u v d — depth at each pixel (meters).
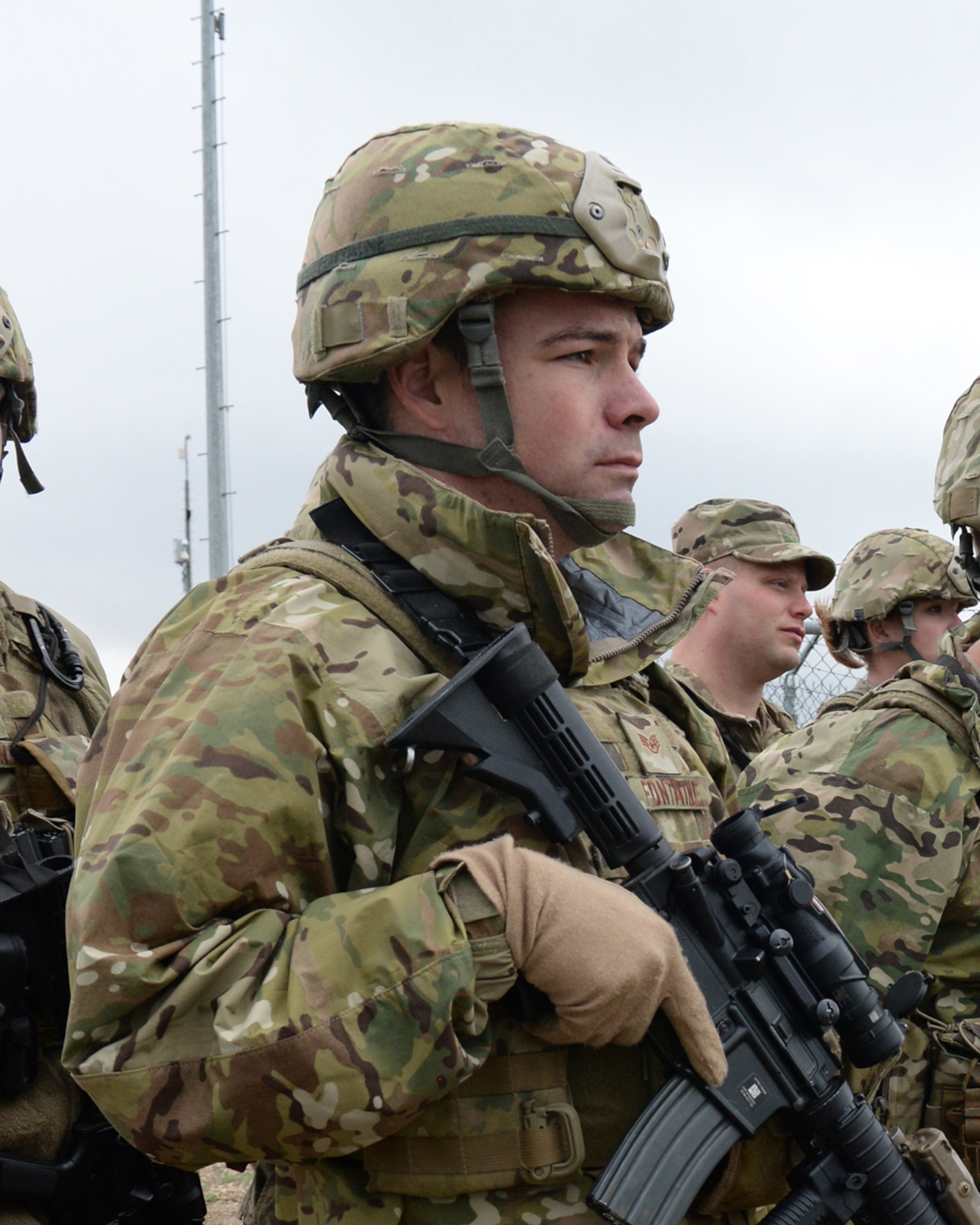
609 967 1.38
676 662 4.75
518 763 1.51
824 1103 1.61
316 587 1.56
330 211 1.75
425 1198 1.46
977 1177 2.78
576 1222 1.46
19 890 2.38
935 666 2.76
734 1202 1.62
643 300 1.72
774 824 2.70
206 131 12.10
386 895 1.37
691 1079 1.50
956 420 3.40
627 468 1.73
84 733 3.03
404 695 1.52
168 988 1.35
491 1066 1.46
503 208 1.63
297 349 1.80
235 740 1.41
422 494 1.60
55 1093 2.43
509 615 1.60
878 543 4.39
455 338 1.69
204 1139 1.31
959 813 2.65
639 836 1.55
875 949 2.61
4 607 2.96
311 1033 1.29
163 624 1.62
